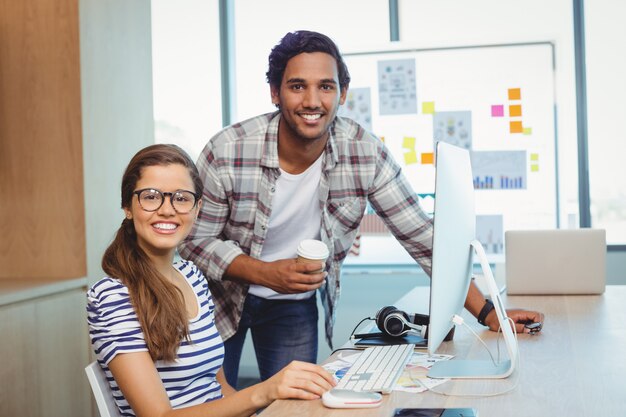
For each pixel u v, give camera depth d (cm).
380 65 430
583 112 421
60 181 282
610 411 117
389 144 429
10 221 286
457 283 150
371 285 437
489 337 184
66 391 263
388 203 221
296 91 195
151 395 127
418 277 431
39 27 281
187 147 457
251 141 212
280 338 228
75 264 282
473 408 120
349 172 216
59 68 281
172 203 144
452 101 424
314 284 188
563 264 271
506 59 419
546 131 416
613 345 173
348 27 444
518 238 274
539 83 417
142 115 330
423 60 425
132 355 130
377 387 130
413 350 165
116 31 307
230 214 220
